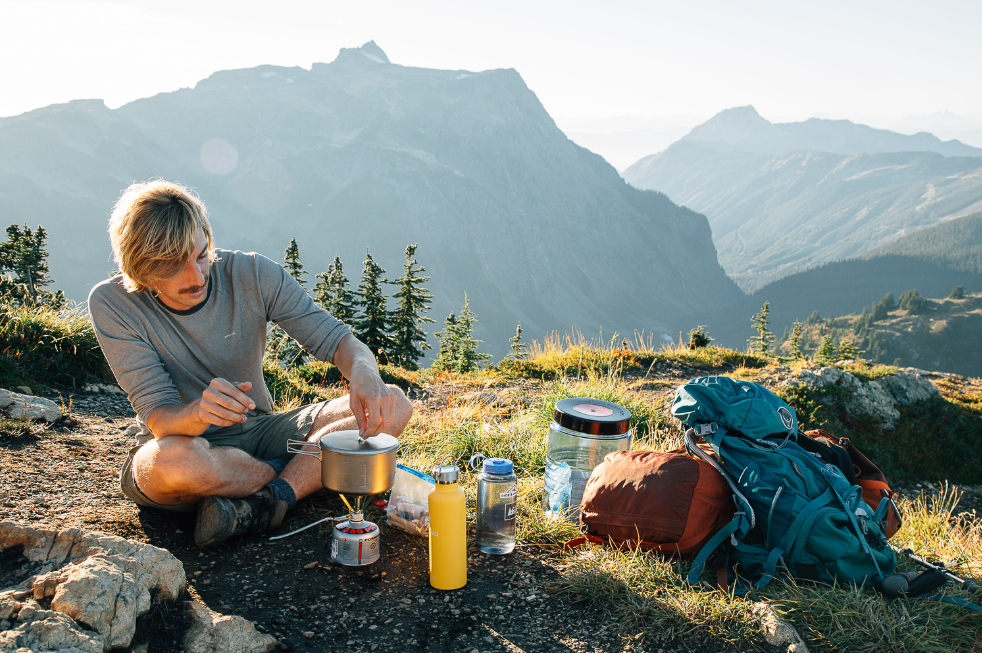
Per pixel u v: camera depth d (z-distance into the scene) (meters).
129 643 1.84
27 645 1.60
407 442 4.36
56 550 2.14
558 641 2.20
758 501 2.74
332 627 2.21
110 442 3.98
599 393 5.62
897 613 2.37
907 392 10.45
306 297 3.00
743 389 3.07
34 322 5.59
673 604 2.36
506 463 2.89
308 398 6.81
